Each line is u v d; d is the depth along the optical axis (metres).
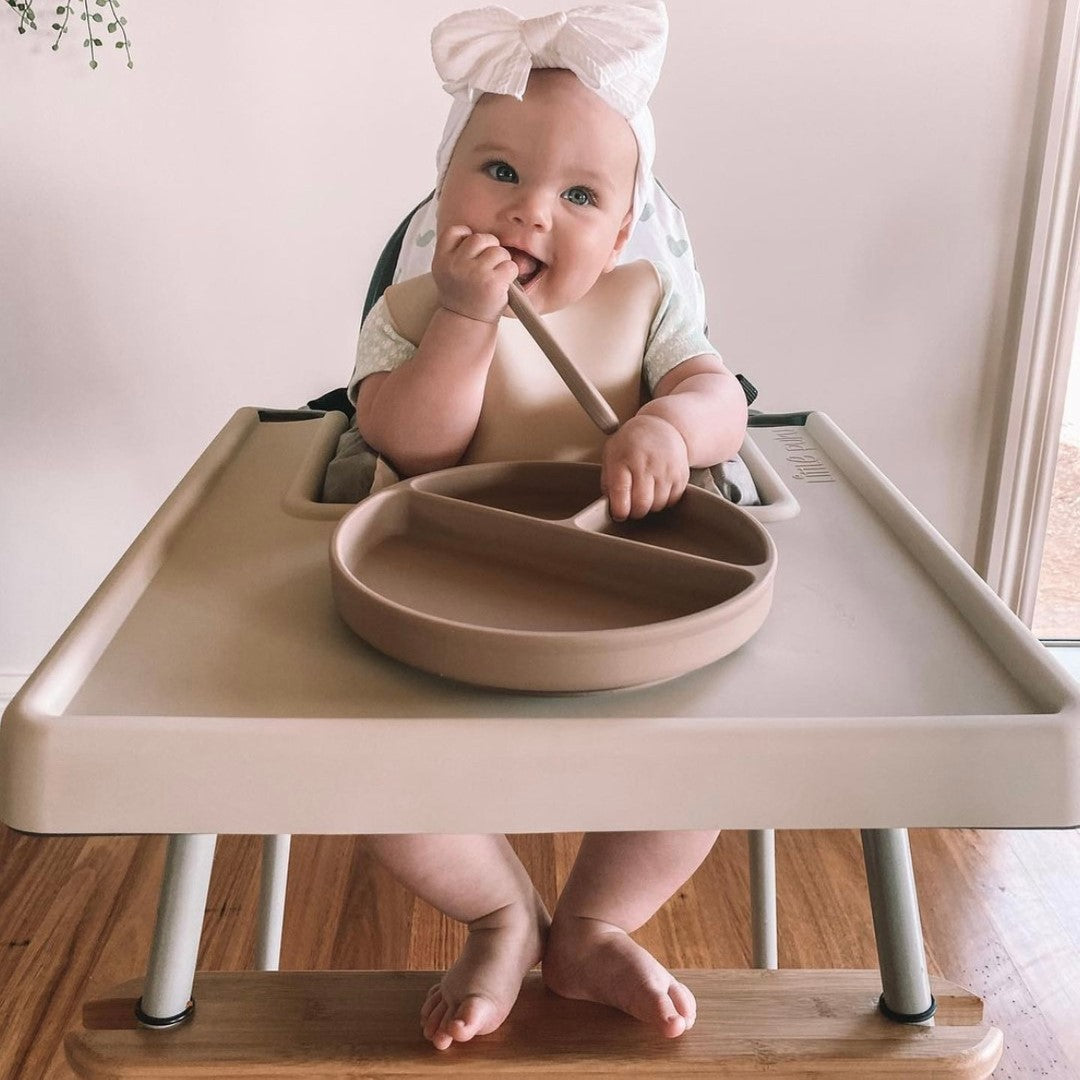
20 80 1.28
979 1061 0.59
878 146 1.35
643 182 0.75
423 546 0.57
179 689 0.46
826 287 1.41
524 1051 0.60
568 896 0.73
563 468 0.63
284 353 1.43
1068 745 0.43
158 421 1.46
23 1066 1.04
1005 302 1.42
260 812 0.42
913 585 0.58
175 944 0.60
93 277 1.38
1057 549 1.62
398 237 0.93
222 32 1.28
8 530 1.49
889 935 0.61
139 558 0.56
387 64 1.30
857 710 0.45
